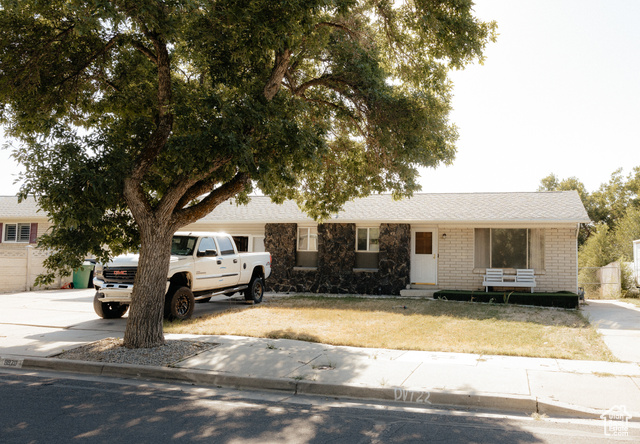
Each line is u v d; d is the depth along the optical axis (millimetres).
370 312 13898
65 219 7766
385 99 11219
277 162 8688
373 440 4902
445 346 9242
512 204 19906
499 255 18984
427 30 9953
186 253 13766
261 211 22250
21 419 5430
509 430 5258
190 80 11086
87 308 15141
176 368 7605
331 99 12852
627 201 51719
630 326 11750
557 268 18234
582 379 6945
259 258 16906
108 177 8031
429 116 11031
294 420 5539
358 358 8289
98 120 10805
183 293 12727
